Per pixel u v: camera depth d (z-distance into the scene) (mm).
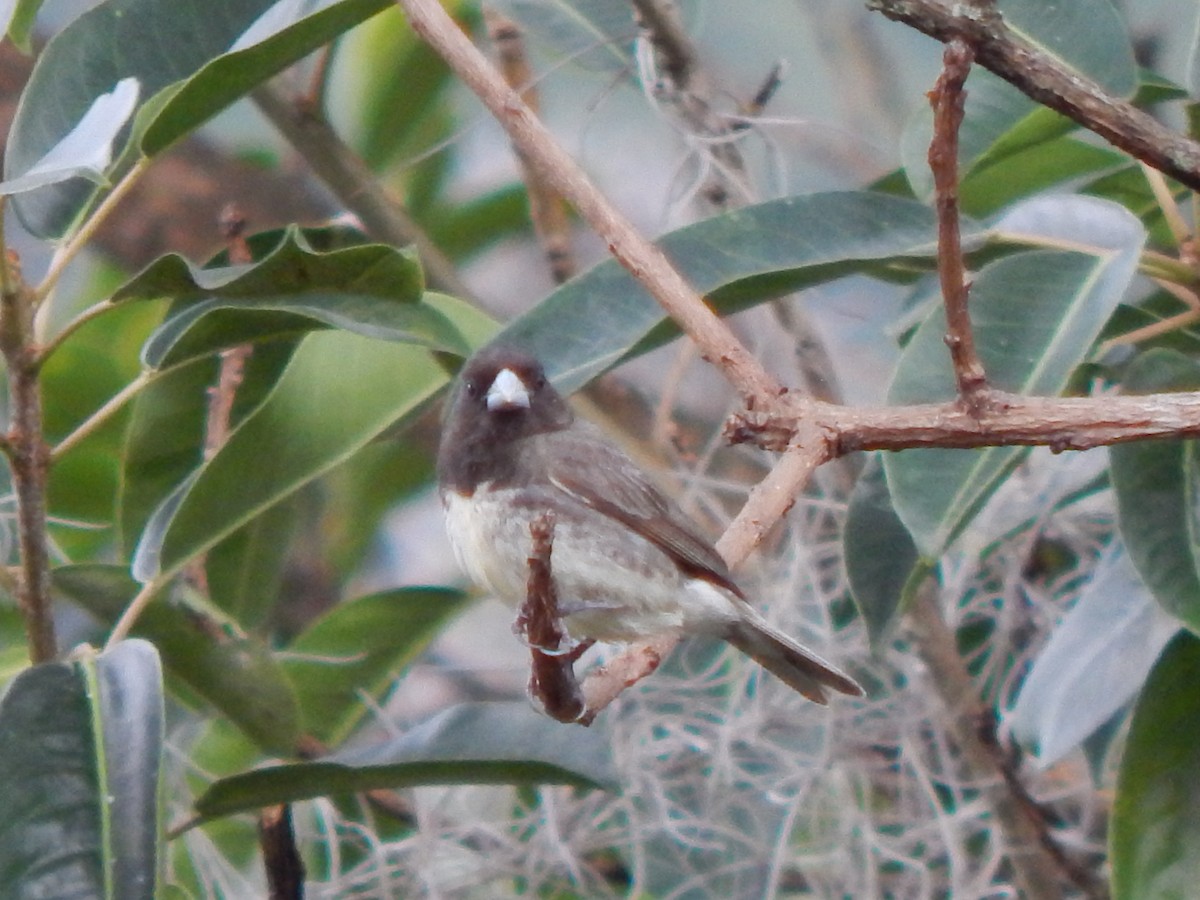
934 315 5789
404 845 7324
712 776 7316
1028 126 6504
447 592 7539
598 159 10219
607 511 6594
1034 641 7891
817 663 6332
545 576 4934
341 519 9773
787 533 8281
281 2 6254
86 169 4941
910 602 5941
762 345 8398
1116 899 6016
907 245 6305
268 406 6633
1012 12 6516
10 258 5551
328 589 9758
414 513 10445
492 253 10859
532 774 6152
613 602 6566
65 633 8289
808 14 10508
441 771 6102
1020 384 5582
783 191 7570
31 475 5617
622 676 6125
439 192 10391
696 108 7621
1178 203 7223
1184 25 9195
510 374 6332
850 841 7410
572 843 7449
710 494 8602
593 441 6773
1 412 8242
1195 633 5688
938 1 4520
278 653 7539
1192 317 6273
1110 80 6379
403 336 6207
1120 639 6469
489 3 8492
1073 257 5777
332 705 7672
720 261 6273
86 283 10109
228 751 7953
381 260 6129
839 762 7516
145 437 7418
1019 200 7488
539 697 5250
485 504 6703
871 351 9258
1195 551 5824
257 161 10648
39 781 4887
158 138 6008
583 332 6410
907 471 5555
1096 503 7852
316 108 8305
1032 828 7168
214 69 5938
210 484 6434
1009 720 7328
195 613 6875
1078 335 5555
